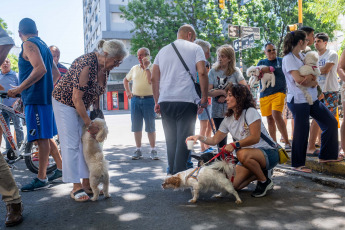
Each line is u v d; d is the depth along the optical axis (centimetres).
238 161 388
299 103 442
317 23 2697
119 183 446
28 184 417
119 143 862
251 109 369
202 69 387
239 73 491
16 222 300
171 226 290
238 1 2617
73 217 318
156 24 2733
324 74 559
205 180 346
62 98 368
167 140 409
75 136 373
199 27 2764
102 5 3800
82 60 360
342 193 374
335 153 445
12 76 695
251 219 301
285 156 387
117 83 3928
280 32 2816
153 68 426
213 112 507
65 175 370
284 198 362
